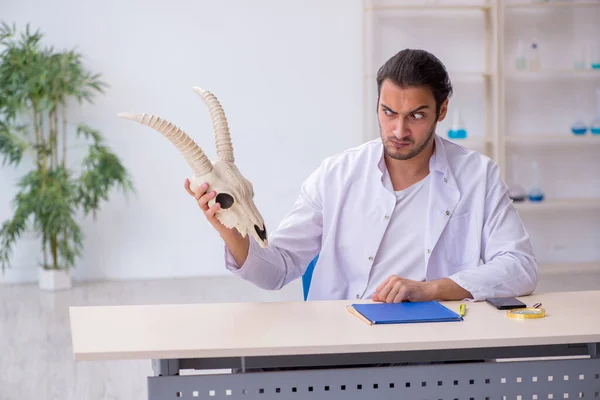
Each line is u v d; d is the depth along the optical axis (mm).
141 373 3762
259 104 6043
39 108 5453
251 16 5973
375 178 2348
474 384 1777
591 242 6395
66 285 5680
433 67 2123
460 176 2346
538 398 1801
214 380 1703
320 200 2398
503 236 2289
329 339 1718
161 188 6020
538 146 6270
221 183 1814
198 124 5984
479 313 1979
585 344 1950
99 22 5824
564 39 6152
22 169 5836
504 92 6109
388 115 2148
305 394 1731
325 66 6062
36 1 5746
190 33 5922
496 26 5859
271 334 1762
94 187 5414
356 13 6043
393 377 1751
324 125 6105
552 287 5586
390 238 2338
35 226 5555
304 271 2459
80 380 3652
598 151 6312
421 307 2006
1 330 4527
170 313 1974
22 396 3436
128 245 6035
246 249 2135
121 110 5906
